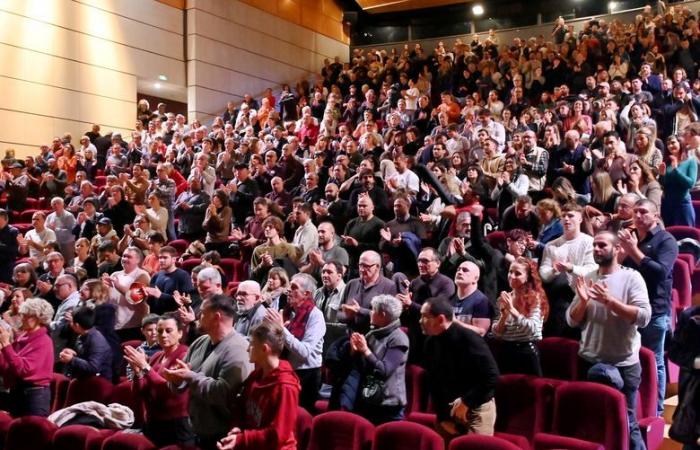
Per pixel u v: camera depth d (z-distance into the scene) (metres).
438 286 4.76
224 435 3.40
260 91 16.23
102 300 5.38
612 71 11.84
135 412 4.62
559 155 7.43
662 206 6.28
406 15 18.34
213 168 9.27
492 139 7.86
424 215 6.36
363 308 4.75
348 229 6.35
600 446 3.39
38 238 8.52
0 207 10.57
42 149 11.64
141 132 12.39
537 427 3.94
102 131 13.22
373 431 3.75
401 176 7.41
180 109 15.77
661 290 4.42
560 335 4.67
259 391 3.19
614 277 4.04
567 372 4.34
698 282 5.61
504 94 12.73
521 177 7.02
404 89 13.77
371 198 6.88
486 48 14.30
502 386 4.11
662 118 9.33
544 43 13.52
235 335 3.54
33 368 4.50
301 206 6.54
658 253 4.55
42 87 12.32
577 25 16.19
